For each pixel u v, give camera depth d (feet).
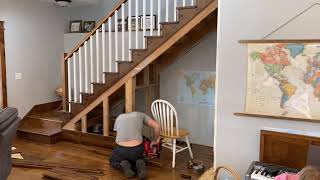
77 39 20.34
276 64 8.91
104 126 15.24
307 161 8.36
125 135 12.12
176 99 16.88
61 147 15.29
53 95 20.31
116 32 14.90
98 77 15.70
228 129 9.77
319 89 8.48
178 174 12.07
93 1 19.48
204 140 16.37
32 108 18.70
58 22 20.33
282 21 8.80
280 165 8.90
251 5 9.11
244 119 9.52
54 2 19.45
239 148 9.68
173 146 13.07
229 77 9.58
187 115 16.70
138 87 15.30
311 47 8.47
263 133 9.18
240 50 9.35
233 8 9.32
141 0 16.88
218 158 9.98
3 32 16.35
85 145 15.66
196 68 16.12
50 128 16.87
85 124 15.81
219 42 9.61
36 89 18.95
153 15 15.08
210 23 14.87
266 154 9.21
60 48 20.62
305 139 8.70
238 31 9.33
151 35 14.03
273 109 9.08
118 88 14.70
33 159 13.47
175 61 16.62
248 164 9.61
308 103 8.64
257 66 9.16
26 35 17.99
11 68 17.17
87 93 15.53
